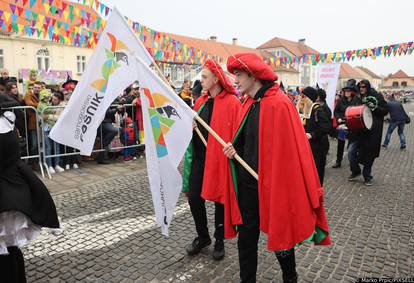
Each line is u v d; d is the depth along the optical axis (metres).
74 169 6.80
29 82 6.48
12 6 6.50
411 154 9.41
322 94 5.07
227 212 2.69
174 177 2.72
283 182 2.21
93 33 8.50
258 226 2.43
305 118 4.63
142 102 2.71
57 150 6.44
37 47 25.89
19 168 2.43
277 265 3.16
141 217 4.34
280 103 2.23
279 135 2.21
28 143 6.41
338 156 7.49
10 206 2.29
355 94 7.12
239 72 2.36
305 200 2.22
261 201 2.29
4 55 24.47
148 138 2.71
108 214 4.45
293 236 2.23
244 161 2.43
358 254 3.40
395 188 5.84
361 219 4.36
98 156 7.28
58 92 6.49
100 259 3.27
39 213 2.45
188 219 4.32
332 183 6.17
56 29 7.58
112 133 7.18
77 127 2.83
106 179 6.09
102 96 2.88
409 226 4.13
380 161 8.33
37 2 6.41
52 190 5.41
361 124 5.70
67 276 2.97
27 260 3.25
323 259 3.29
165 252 3.41
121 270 3.07
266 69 2.28
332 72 8.54
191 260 3.24
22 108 6.11
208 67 2.98
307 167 2.23
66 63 27.73
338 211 4.66
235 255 3.34
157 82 2.69
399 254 3.40
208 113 3.13
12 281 2.48
